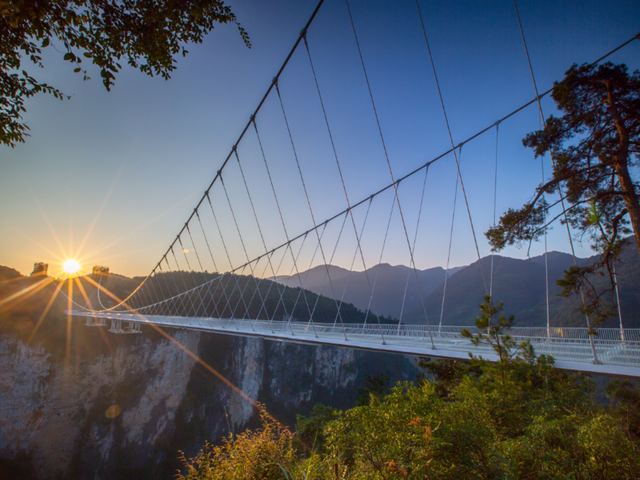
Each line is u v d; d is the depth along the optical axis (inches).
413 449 219.0
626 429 232.8
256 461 250.4
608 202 379.6
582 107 387.2
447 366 662.5
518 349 391.5
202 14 186.5
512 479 209.8
